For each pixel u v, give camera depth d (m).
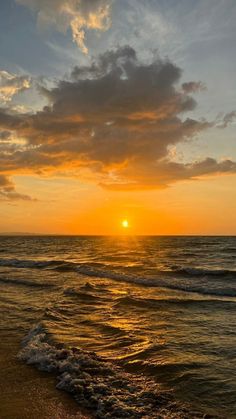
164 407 5.11
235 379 6.08
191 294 14.96
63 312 11.40
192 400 5.34
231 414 4.91
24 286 17.47
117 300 13.27
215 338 8.47
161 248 55.53
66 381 6.01
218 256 36.72
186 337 8.58
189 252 43.81
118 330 9.23
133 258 33.94
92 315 10.96
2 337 8.86
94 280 19.28
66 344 8.04
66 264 27.39
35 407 5.21
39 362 7.03
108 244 78.31
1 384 6.09
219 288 16.19
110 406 5.15
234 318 10.58
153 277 19.59
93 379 6.11
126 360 7.05
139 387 5.80
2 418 4.91
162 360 7.00
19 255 42.53
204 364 6.78
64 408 5.15
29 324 10.09
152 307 12.12
